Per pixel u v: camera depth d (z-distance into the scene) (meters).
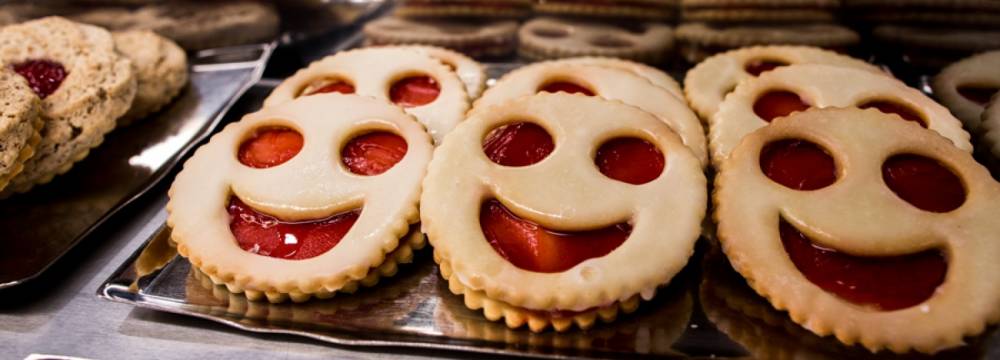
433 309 0.32
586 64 0.41
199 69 0.50
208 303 0.33
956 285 0.30
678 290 0.33
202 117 0.45
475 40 0.51
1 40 0.43
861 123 0.34
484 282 0.31
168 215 0.36
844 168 0.33
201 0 0.56
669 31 0.52
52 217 0.37
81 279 0.35
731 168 0.33
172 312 0.32
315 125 0.36
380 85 0.40
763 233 0.32
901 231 0.31
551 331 0.31
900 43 0.47
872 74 0.39
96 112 0.41
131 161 0.41
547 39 0.52
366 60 0.42
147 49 0.47
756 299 0.32
